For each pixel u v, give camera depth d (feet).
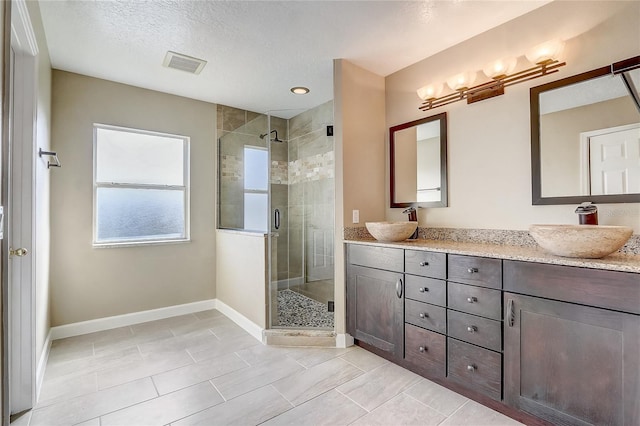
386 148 9.89
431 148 8.71
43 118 7.52
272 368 7.53
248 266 10.04
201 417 5.74
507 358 5.56
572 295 4.82
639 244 5.55
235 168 12.09
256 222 11.31
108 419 5.70
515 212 7.10
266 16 6.89
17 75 6.02
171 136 11.50
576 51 6.30
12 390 5.87
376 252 7.95
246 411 5.91
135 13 6.75
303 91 11.15
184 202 11.82
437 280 6.63
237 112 12.95
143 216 10.97
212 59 8.83
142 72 9.61
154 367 7.59
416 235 8.55
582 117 6.19
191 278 11.83
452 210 8.27
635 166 5.62
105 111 10.09
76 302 9.60
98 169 10.14
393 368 7.50
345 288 8.82
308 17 6.95
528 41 6.93
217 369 7.49
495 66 7.07
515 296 5.45
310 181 10.87
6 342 4.23
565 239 5.03
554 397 5.00
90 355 8.20
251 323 9.77
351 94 9.12
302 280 10.71
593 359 4.62
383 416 5.74
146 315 10.82
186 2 6.40
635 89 5.65
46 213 8.11
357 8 6.66
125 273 10.46
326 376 7.14
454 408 5.98
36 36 6.26
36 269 6.46
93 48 8.18
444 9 6.76
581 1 6.23
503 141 7.31
